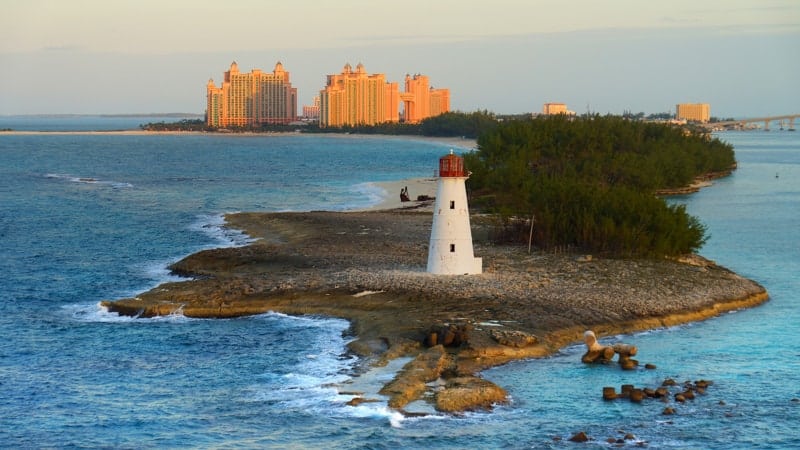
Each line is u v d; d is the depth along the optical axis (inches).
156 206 7426.2
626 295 3624.5
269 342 3179.1
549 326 3213.6
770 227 5954.7
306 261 4343.0
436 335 3019.2
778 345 3142.2
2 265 4626.0
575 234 4616.1
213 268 4352.9
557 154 7834.6
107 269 4527.6
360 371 2844.5
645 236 4431.6
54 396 2704.2
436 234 3905.0
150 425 2475.4
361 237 5167.3
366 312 3440.0
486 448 2309.3
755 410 2549.2
